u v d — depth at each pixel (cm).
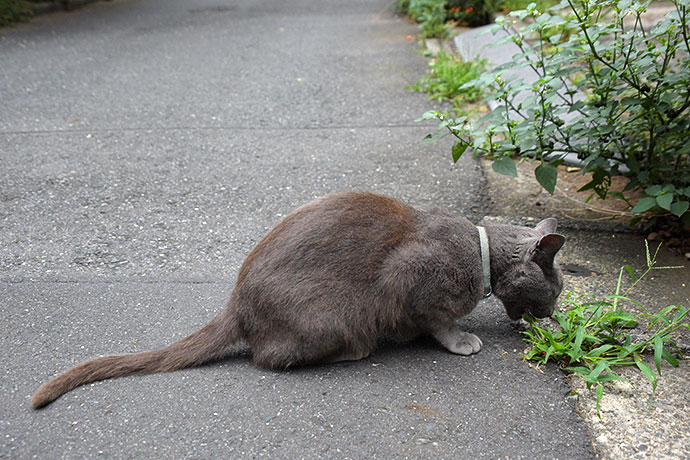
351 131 181
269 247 109
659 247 127
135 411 104
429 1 306
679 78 123
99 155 169
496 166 130
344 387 107
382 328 111
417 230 112
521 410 104
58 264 131
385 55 261
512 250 114
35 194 152
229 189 154
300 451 99
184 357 109
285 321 107
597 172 133
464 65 214
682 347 113
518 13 132
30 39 305
